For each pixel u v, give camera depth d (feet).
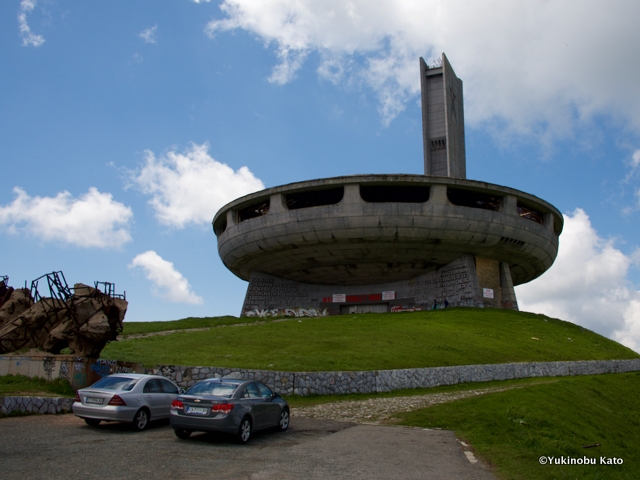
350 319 137.90
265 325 129.59
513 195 162.40
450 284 170.30
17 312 74.59
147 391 46.83
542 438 47.42
